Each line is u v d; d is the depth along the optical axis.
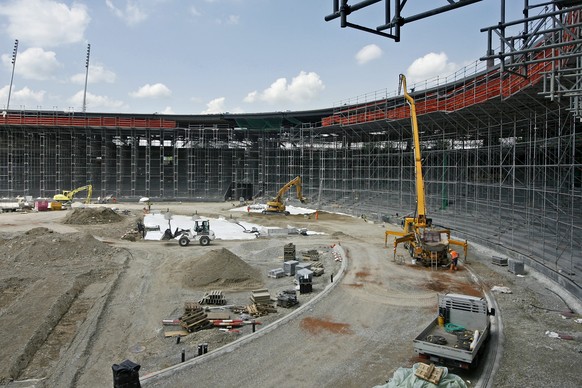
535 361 15.12
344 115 76.31
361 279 27.16
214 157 97.50
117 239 44.06
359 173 74.31
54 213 64.50
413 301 22.69
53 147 90.94
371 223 56.34
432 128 56.81
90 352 17.75
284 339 17.62
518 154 49.41
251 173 97.31
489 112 38.72
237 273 28.28
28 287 25.77
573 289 22.70
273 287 27.16
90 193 81.06
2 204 67.06
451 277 27.64
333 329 18.73
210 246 40.00
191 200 90.25
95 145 94.19
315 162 90.06
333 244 40.84
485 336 15.78
